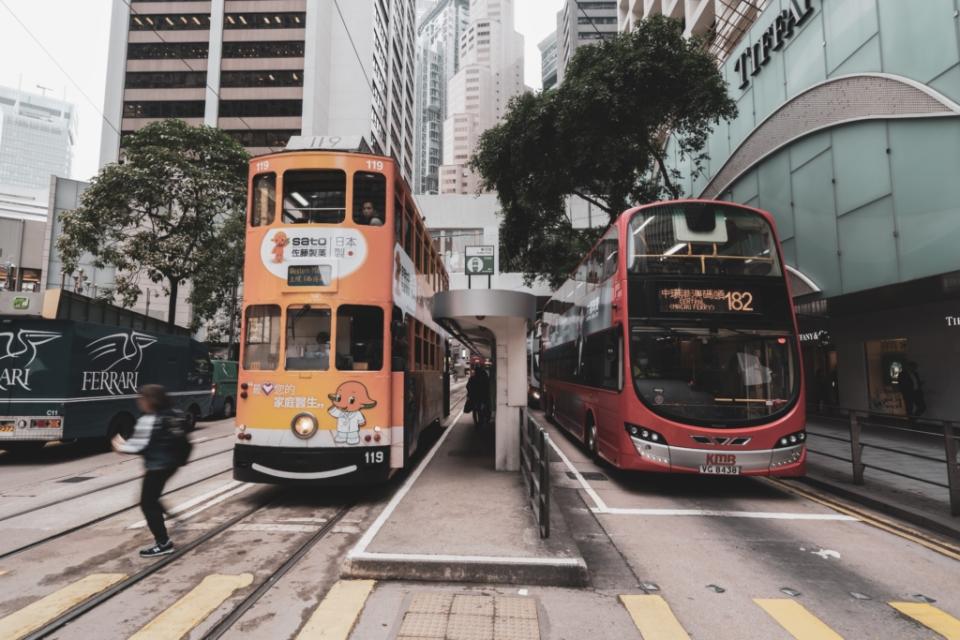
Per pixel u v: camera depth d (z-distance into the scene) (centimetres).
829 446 1178
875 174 1377
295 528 614
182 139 2138
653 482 878
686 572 490
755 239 848
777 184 1778
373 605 411
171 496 764
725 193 2123
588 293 1131
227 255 2355
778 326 809
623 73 1445
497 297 857
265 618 392
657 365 803
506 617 393
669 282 828
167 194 2023
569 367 1372
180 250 2039
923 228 1242
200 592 435
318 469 700
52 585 450
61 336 1050
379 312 746
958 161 1163
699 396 784
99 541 565
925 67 1238
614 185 1869
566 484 863
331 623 380
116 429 1176
